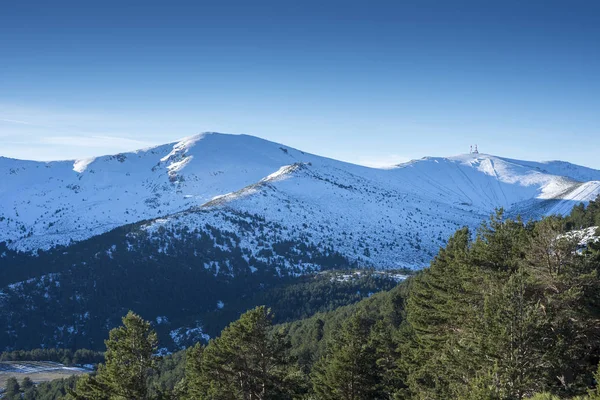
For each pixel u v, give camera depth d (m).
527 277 27.11
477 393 21.16
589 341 27.17
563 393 24.67
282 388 39.44
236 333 37.81
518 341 23.44
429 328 36.12
